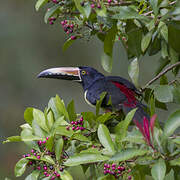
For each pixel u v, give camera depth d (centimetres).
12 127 2019
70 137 682
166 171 595
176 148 606
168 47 818
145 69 1845
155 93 741
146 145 599
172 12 663
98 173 702
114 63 1914
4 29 2077
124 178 651
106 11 696
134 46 812
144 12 772
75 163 609
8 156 1942
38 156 650
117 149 627
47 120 702
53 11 723
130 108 848
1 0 2105
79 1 659
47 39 2109
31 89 2066
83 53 2120
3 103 2027
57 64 2102
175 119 593
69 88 2094
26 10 2120
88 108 2058
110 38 761
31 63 2075
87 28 786
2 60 2053
